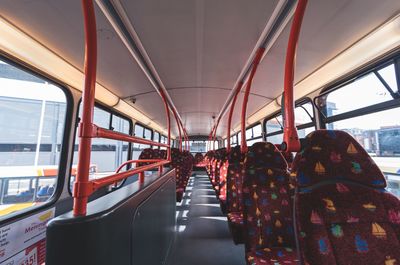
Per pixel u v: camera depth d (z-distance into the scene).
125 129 4.73
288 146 0.99
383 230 0.80
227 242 2.65
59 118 2.51
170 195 2.40
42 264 2.15
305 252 0.75
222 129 9.17
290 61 1.04
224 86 3.42
